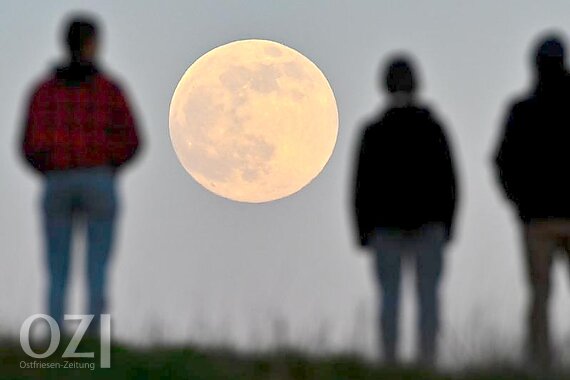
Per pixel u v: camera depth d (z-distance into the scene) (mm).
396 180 42750
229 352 37094
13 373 34312
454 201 43000
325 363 36281
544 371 36750
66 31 41250
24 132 41062
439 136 42906
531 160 41250
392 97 43250
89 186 40844
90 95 41031
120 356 35750
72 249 41594
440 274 43031
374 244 43094
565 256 41969
